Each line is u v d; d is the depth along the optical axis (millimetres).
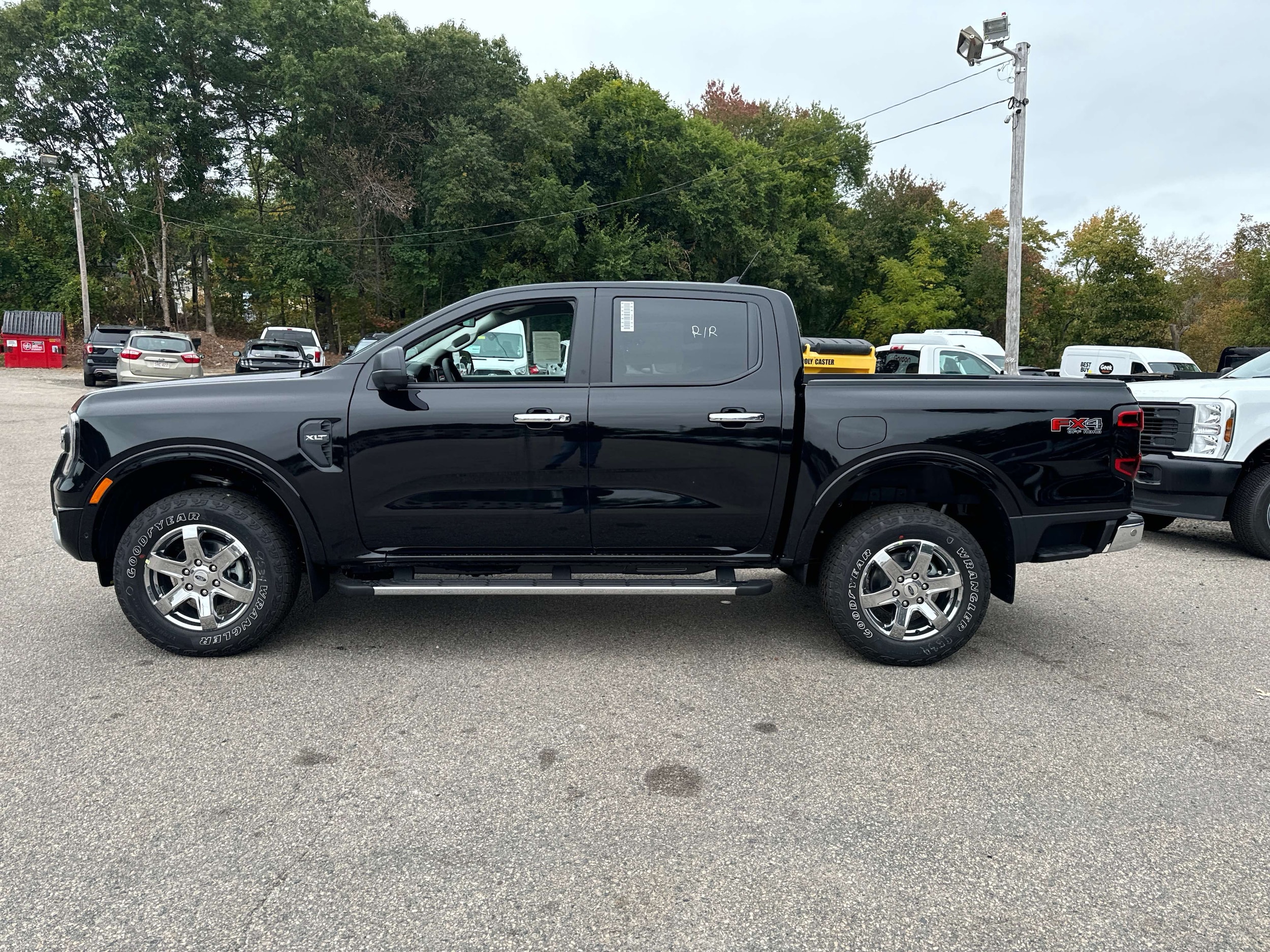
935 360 13633
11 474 9281
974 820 2705
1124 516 4160
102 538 4094
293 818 2662
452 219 35750
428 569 4152
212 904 2225
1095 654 4324
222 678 3820
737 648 4340
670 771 3016
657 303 4109
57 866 2389
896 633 4051
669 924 2176
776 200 44469
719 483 4012
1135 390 7281
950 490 4176
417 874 2377
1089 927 2176
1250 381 6500
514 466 3955
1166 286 43281
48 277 40375
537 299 4133
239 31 37875
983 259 55156
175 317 44312
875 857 2494
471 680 3850
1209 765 3109
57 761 3018
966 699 3705
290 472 3902
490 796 2828
